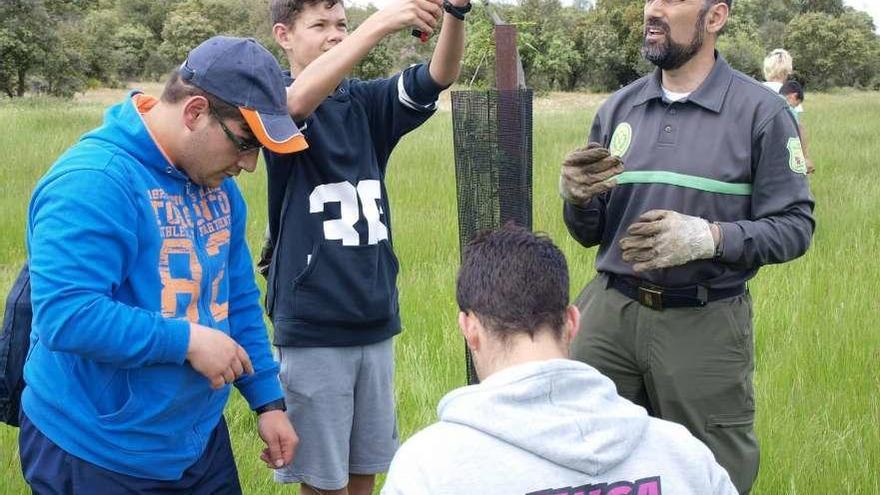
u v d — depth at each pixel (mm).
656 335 3666
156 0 94875
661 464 1994
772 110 3559
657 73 3803
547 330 2061
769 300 7000
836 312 6695
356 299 3553
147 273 2771
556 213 10352
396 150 16188
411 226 9641
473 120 3303
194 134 2775
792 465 4566
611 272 3785
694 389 3623
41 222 2652
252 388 3271
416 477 1929
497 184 3311
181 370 2826
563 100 44875
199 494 3092
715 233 3393
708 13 3555
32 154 15281
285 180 3607
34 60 53031
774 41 78562
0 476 4316
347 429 3686
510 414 1933
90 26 71875
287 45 3713
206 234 2951
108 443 2791
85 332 2584
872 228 9641
